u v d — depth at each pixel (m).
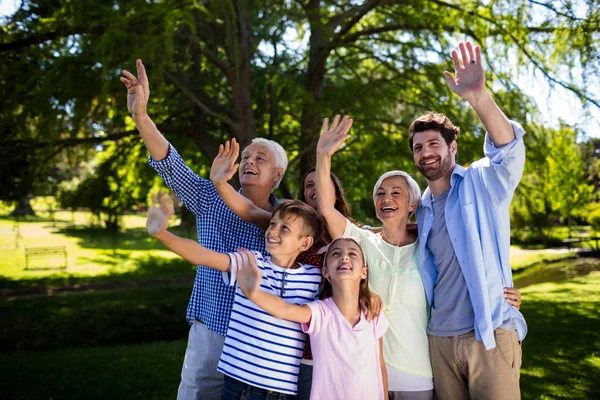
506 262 2.69
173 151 3.00
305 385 2.73
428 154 2.80
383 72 10.12
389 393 2.82
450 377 2.75
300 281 2.68
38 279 17.34
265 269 2.65
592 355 6.88
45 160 9.33
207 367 2.99
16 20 9.01
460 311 2.69
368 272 2.91
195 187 3.11
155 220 2.30
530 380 5.92
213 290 2.98
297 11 10.02
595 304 10.54
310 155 9.59
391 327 2.81
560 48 8.22
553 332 8.27
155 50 7.19
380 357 2.67
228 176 2.69
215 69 10.25
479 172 2.75
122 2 7.77
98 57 7.25
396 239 2.96
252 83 10.07
